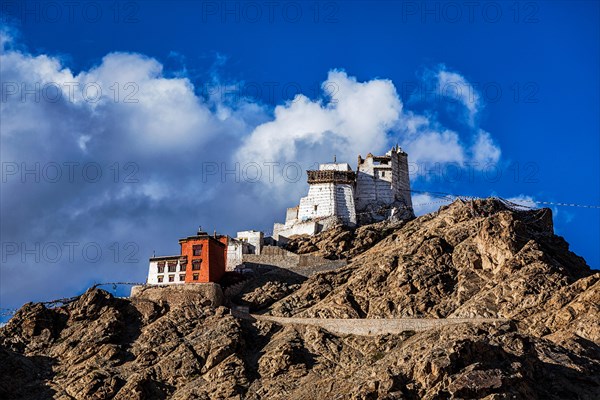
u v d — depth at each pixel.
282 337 164.12
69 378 153.75
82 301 172.12
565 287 160.75
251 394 147.50
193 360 155.88
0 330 165.75
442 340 139.00
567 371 133.88
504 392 119.62
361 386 127.88
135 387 147.75
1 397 146.75
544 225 196.75
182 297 176.38
